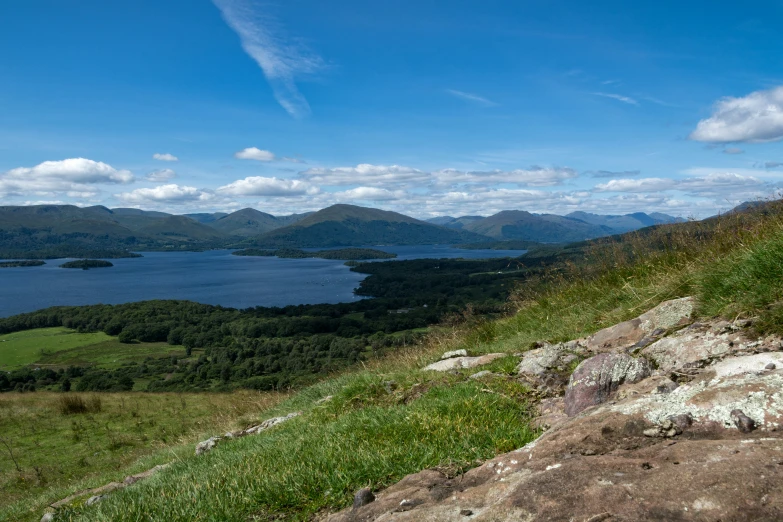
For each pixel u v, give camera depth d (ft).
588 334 24.86
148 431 53.42
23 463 45.62
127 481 25.14
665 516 6.04
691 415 9.16
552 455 9.32
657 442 8.75
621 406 10.41
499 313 37.37
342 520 10.31
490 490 8.50
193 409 61.46
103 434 53.57
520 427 13.58
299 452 16.06
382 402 21.89
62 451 48.70
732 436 8.29
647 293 24.99
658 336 18.49
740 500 5.90
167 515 13.89
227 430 34.83
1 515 27.91
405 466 12.67
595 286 30.86
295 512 12.37
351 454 14.06
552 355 19.76
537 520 6.85
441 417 15.23
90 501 21.08
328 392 32.86
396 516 8.69
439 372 23.66
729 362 12.11
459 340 35.35
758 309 15.57
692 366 13.97
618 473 7.41
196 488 15.15
